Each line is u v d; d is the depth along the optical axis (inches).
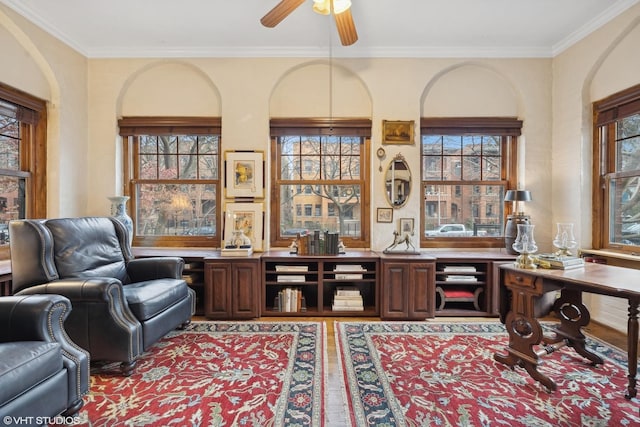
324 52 137.0
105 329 79.7
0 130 109.9
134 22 118.3
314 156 145.3
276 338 104.4
